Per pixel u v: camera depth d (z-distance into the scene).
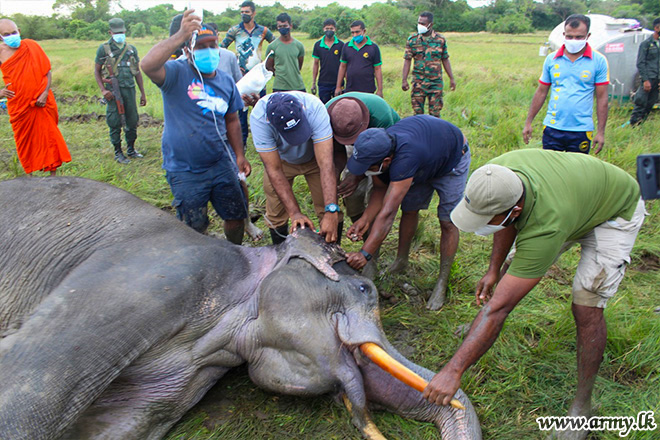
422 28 9.22
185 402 3.26
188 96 4.21
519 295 2.86
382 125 4.36
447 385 2.82
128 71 7.54
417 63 9.44
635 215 3.12
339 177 4.58
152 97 12.89
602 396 3.48
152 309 3.06
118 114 7.50
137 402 3.15
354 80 9.30
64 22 52.62
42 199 3.70
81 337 2.86
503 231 3.38
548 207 2.80
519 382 3.59
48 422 2.66
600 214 3.07
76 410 2.77
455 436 3.04
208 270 3.39
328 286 3.33
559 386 3.60
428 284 4.77
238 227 4.92
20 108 6.56
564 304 4.44
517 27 52.75
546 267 2.83
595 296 3.13
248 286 3.47
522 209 2.84
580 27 5.65
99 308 2.99
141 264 3.29
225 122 4.74
